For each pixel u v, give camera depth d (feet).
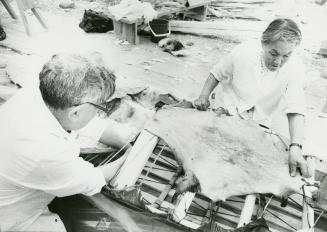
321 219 6.61
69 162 4.40
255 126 6.65
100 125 6.66
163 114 6.80
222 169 5.73
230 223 6.32
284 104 6.96
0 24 13.00
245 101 7.44
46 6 15.52
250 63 6.79
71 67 4.20
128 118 8.23
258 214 5.98
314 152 7.66
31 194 4.73
